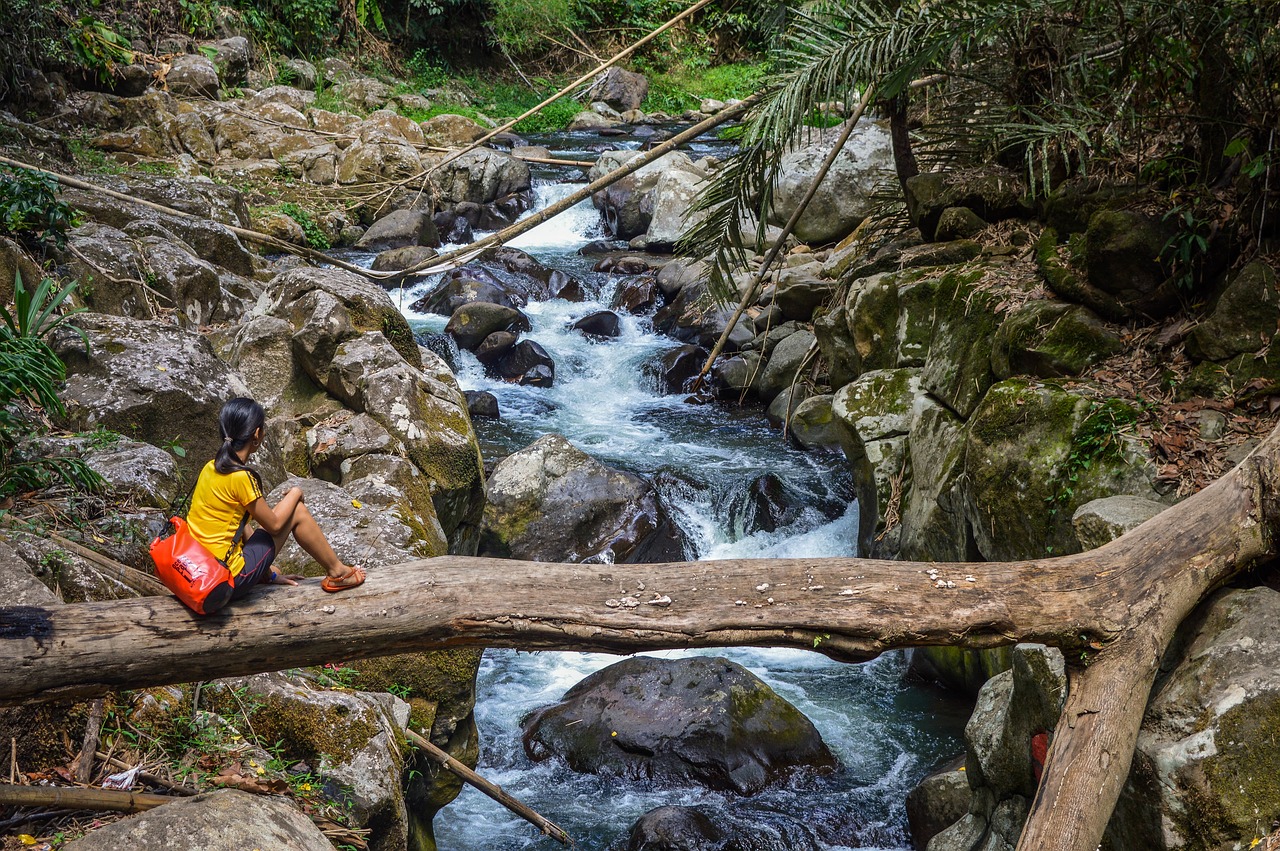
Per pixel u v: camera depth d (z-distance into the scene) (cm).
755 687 703
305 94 2052
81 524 479
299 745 440
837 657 383
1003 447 607
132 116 1664
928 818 588
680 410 1199
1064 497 560
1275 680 358
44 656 325
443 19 2725
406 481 684
